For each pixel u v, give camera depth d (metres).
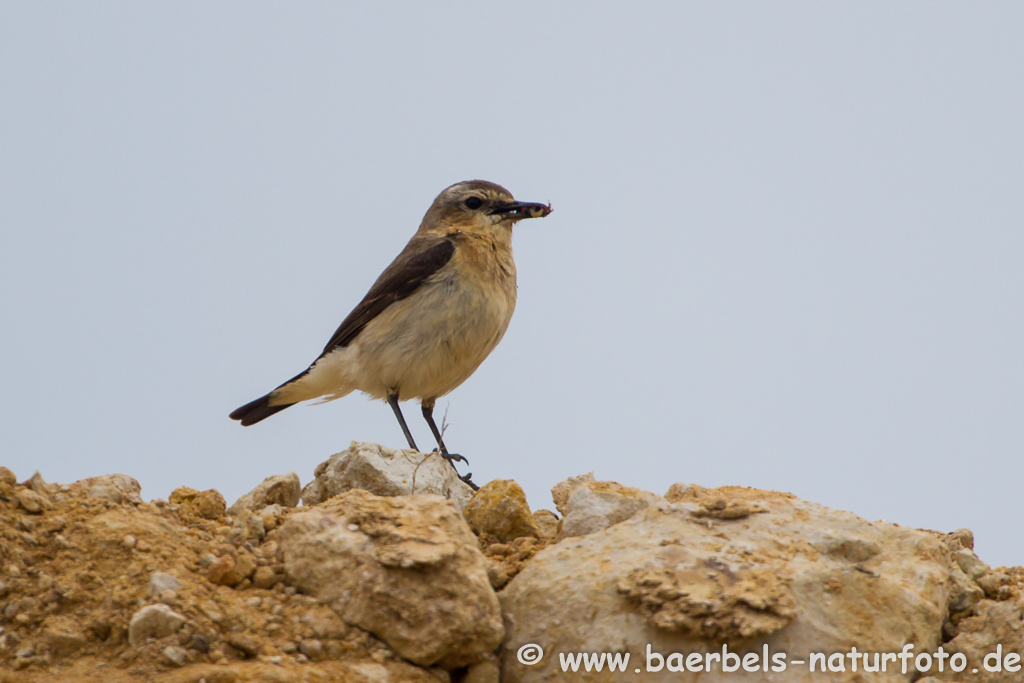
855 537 10.70
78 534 10.55
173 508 11.69
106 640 9.58
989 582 11.12
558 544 10.91
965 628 10.36
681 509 11.14
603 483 12.19
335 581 10.01
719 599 9.59
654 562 10.18
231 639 9.39
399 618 9.66
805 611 9.79
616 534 10.86
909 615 10.02
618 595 9.91
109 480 12.15
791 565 10.25
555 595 10.16
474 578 9.88
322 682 8.99
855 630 9.79
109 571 10.17
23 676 9.16
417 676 9.48
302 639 9.55
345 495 11.19
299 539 10.35
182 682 8.74
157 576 9.84
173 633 9.34
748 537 10.72
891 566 10.55
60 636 9.47
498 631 9.84
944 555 10.94
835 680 9.41
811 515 11.11
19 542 10.42
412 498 10.92
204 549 10.63
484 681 9.86
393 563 9.72
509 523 12.38
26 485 11.32
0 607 9.91
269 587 10.19
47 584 10.02
